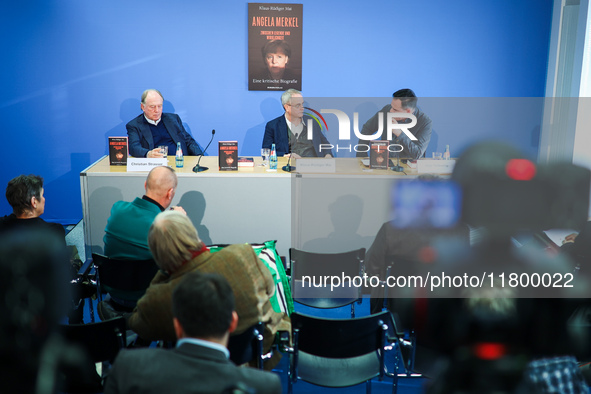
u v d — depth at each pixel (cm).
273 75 518
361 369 229
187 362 123
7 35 484
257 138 534
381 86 528
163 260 184
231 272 189
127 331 253
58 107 504
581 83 472
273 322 218
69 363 42
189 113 522
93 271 346
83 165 518
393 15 511
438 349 48
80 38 493
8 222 262
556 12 504
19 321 40
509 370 46
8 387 39
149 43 502
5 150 507
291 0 503
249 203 362
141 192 359
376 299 226
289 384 230
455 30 516
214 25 503
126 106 512
